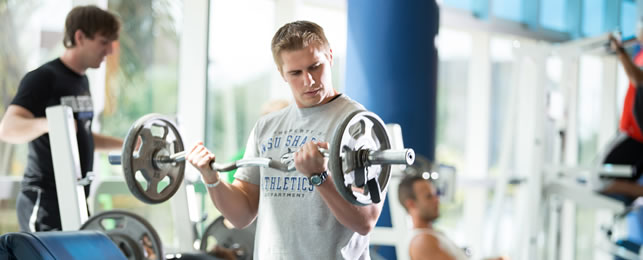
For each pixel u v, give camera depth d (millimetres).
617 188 3195
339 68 3477
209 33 2988
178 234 2234
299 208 1245
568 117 3490
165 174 1481
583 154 4781
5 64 2451
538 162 3344
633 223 4367
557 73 4391
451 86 3934
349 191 1139
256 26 3209
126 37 2779
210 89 3084
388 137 1264
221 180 1346
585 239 4730
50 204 1982
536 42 4328
